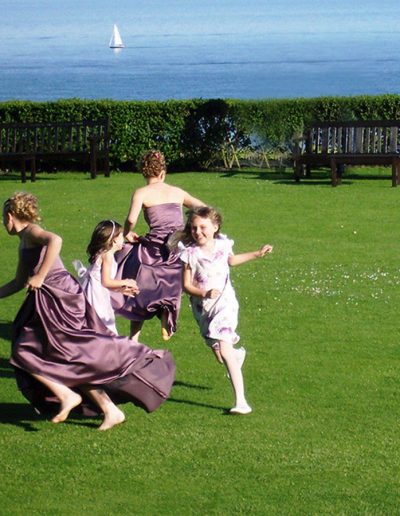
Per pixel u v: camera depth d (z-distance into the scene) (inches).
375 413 320.2
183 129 932.0
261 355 379.2
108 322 348.2
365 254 553.9
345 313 435.8
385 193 764.6
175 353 384.8
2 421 318.3
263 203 727.1
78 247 583.5
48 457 290.4
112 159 937.5
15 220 309.3
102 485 273.7
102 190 805.9
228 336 323.0
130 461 287.3
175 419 316.8
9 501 265.6
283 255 554.6
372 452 291.3
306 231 623.8
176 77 2807.6
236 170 926.4
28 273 309.7
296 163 828.0
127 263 396.5
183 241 339.3
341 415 319.0
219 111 927.7
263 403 329.7
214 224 325.7
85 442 300.5
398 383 347.9
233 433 305.3
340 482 273.4
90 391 308.3
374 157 796.0
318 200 737.0
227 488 271.0
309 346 390.0
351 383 348.2
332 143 826.2
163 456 290.4
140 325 391.9
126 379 307.7
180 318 434.9
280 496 266.1
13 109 935.7
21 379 308.8
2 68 3474.4
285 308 444.5
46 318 303.4
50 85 2719.0
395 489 269.3
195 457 289.3
